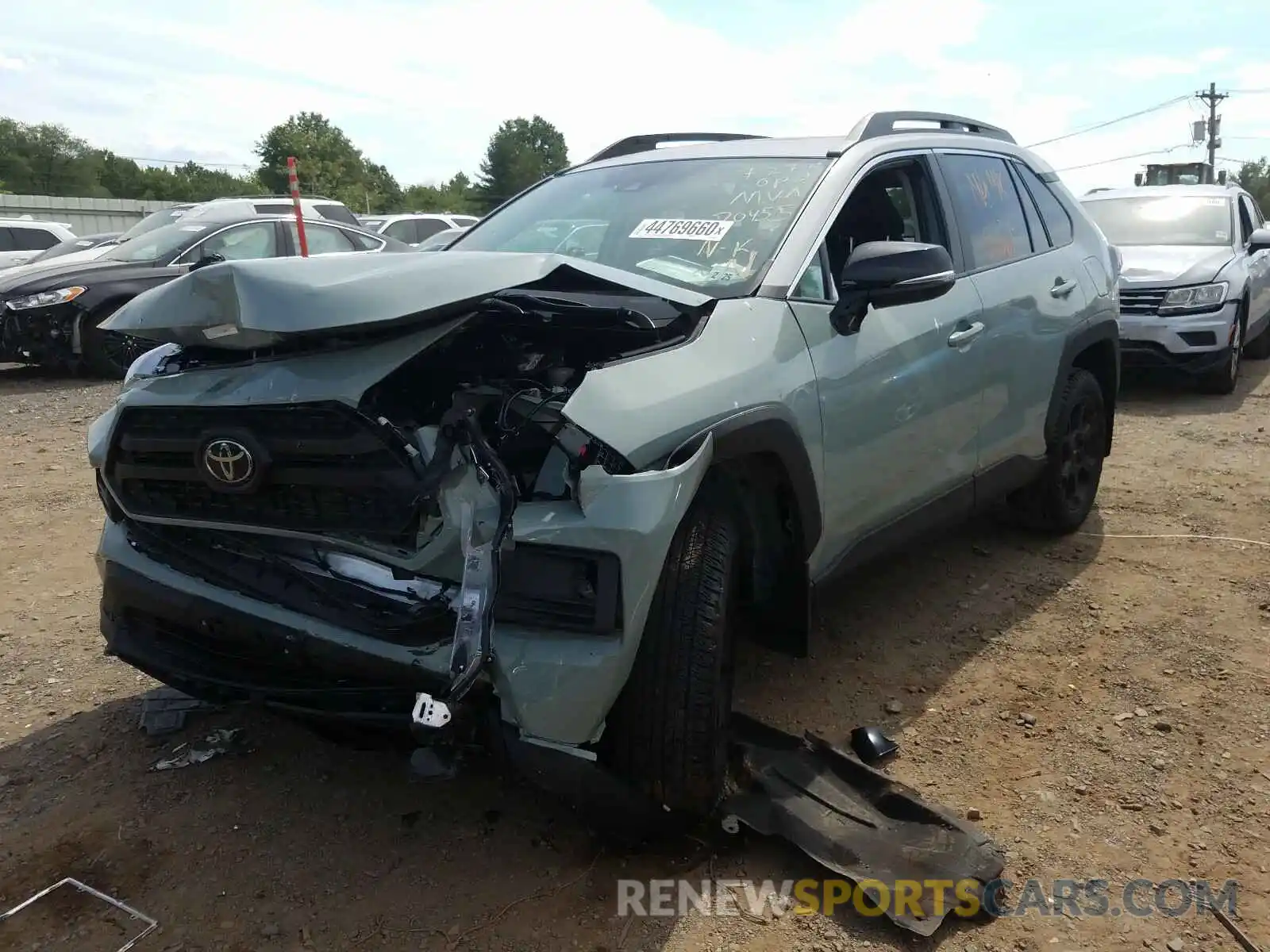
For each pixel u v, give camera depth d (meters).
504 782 2.83
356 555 2.29
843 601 4.12
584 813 2.35
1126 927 2.31
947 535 4.91
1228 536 4.86
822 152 3.50
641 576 2.16
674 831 2.50
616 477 2.15
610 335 2.57
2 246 17.39
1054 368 4.28
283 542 2.40
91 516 5.25
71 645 3.69
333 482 2.20
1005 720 3.20
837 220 3.23
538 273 2.46
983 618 3.96
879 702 3.31
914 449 3.38
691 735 2.34
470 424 2.17
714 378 2.51
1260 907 2.37
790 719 3.19
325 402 2.19
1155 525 5.05
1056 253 4.49
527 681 2.13
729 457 2.48
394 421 2.24
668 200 3.46
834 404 2.92
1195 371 8.38
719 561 2.44
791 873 2.47
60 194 73.50
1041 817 2.70
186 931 2.25
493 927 2.28
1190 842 2.60
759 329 2.76
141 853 2.52
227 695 2.50
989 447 3.89
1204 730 3.12
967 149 4.14
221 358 2.47
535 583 2.16
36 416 8.08
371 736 2.38
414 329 2.28
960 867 2.41
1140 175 23.94
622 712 2.34
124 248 10.63
